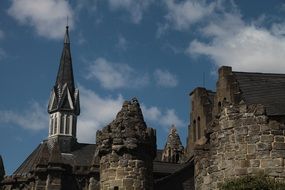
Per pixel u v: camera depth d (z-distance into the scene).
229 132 38.31
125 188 45.94
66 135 98.50
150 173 47.62
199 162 40.25
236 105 38.59
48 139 98.56
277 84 43.66
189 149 65.62
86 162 85.25
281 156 37.03
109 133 47.41
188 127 68.25
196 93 66.25
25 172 78.50
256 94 42.44
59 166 67.69
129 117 48.03
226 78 53.84
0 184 71.44
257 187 36.19
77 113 103.31
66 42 111.12
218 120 39.22
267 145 37.25
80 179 68.25
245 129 37.88
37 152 83.88
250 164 37.19
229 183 37.00
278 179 36.62
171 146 78.56
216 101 55.50
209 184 38.75
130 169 46.50
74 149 88.62
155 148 48.66
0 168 72.56
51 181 67.12
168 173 57.84
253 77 44.88
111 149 47.03
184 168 53.81
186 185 53.12
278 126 37.59
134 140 46.94
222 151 38.34
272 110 38.69
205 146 40.12
